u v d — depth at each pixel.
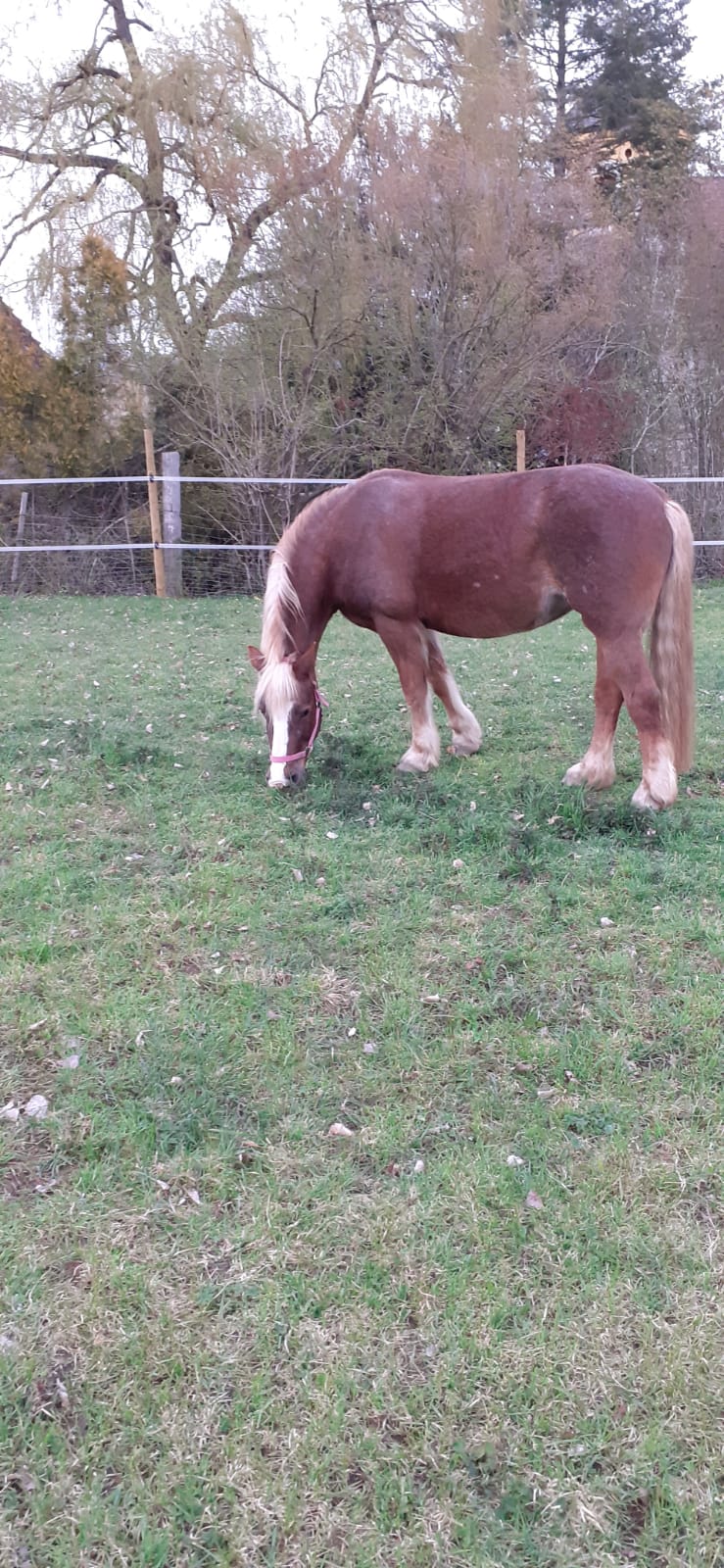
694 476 15.42
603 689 4.64
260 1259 2.13
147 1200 2.29
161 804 4.74
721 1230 2.20
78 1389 1.85
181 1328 1.97
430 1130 2.52
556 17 23.03
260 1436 1.76
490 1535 1.60
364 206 13.22
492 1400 1.82
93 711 6.40
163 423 13.54
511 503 4.39
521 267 13.52
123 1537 1.60
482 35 14.30
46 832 4.40
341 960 3.33
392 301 13.29
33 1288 2.06
